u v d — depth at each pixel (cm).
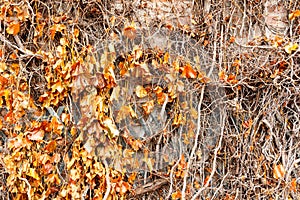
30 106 252
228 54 277
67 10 262
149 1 280
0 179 254
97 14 269
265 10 297
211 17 283
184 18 285
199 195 270
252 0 294
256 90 280
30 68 256
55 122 253
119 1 275
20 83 253
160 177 270
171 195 266
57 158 254
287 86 279
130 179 263
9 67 252
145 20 275
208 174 277
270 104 279
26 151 252
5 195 254
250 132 279
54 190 255
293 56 268
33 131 250
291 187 274
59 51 255
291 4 295
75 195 252
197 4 288
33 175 250
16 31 250
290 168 275
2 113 254
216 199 276
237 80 272
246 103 281
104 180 255
